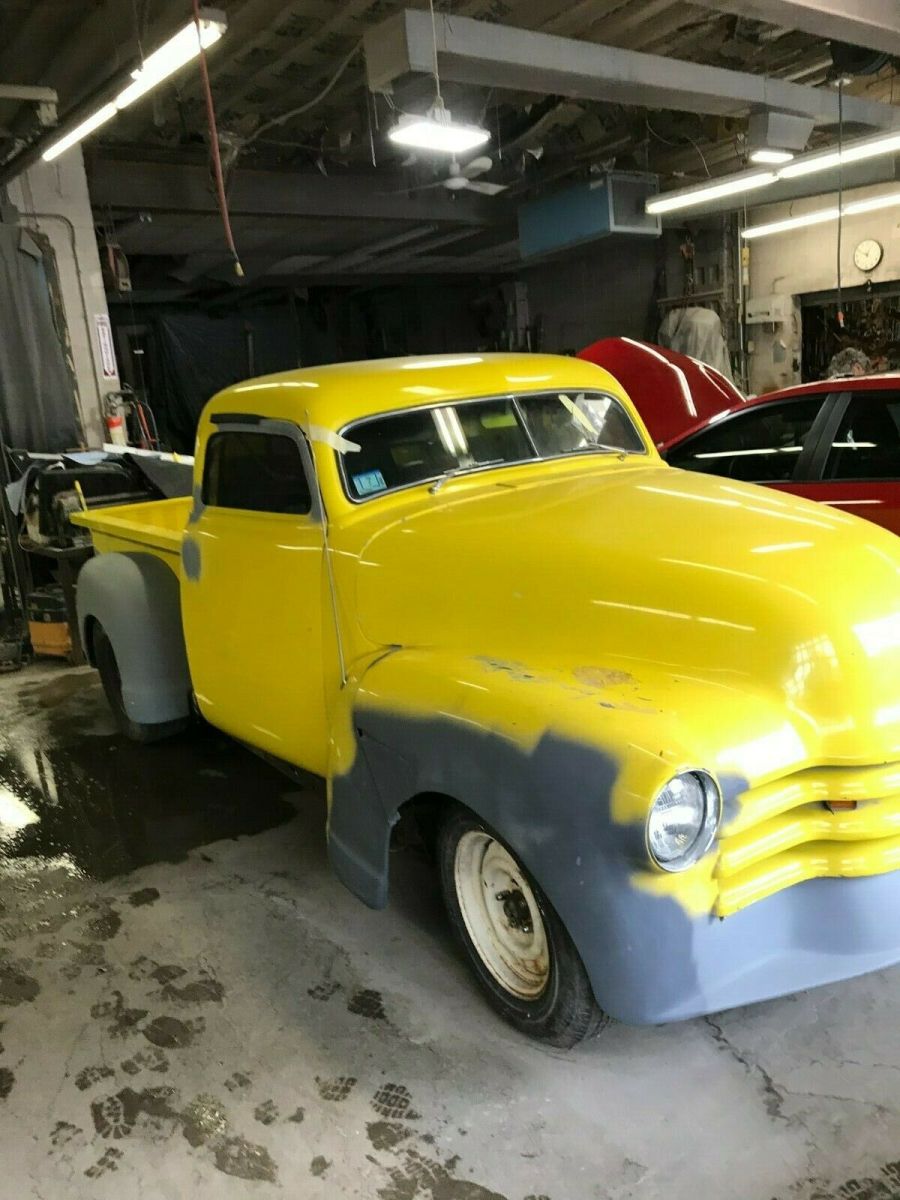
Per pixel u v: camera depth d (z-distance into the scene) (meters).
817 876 2.12
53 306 7.60
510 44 6.18
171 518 5.18
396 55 5.86
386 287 17.83
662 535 2.50
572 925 2.01
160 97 7.62
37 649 6.21
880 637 2.17
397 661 2.57
